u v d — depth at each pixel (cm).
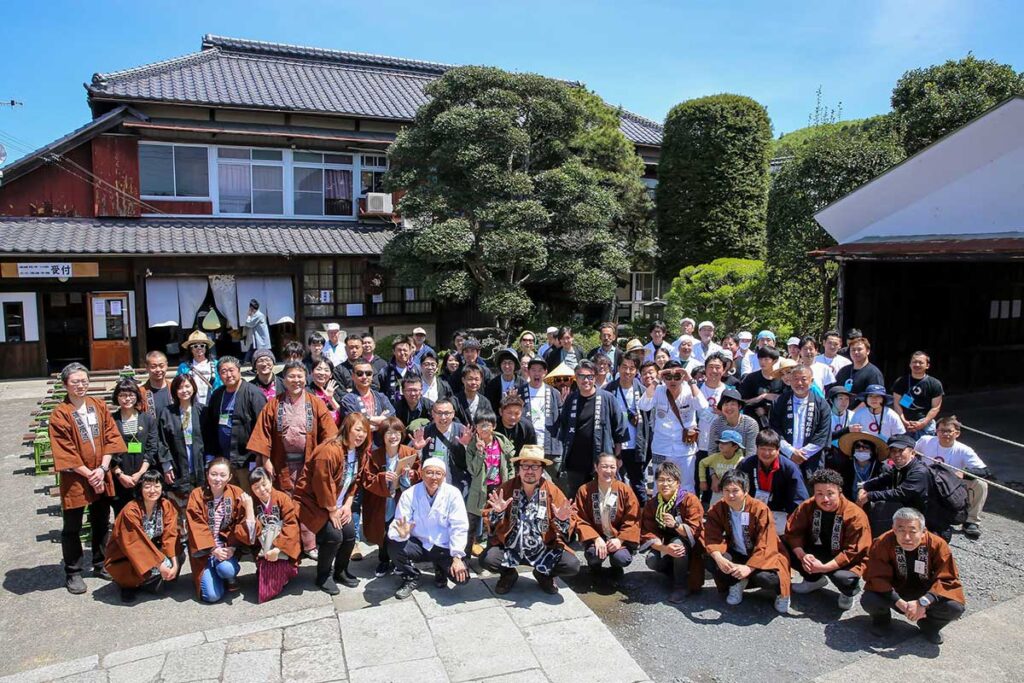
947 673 420
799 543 509
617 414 609
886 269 1079
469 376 646
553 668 419
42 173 1436
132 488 538
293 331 1678
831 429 612
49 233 1369
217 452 585
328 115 1659
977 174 910
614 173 1540
